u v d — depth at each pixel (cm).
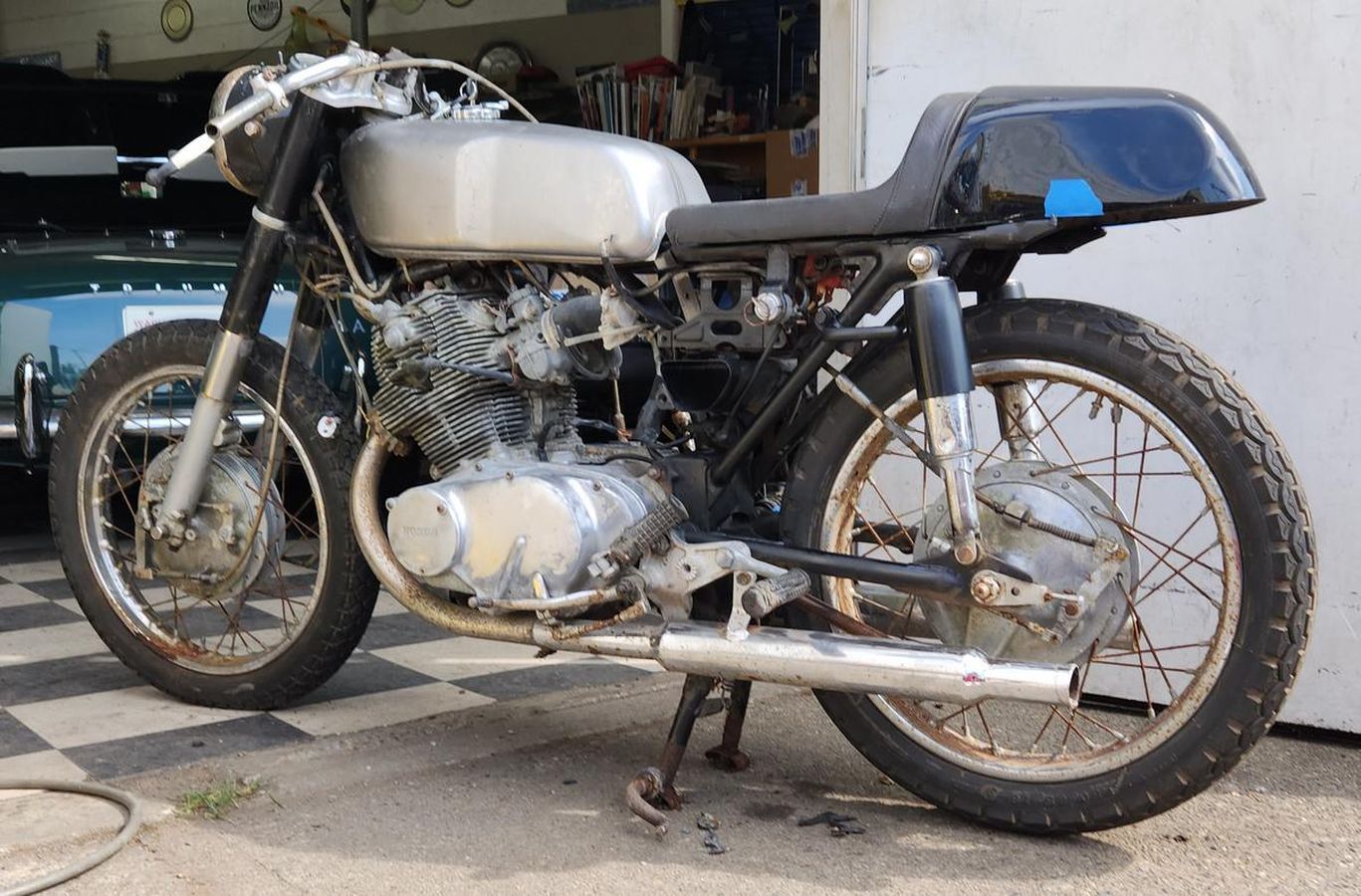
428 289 250
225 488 279
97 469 292
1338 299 268
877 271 219
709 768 256
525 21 788
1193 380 210
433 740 268
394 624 356
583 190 229
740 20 664
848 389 228
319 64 249
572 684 304
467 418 242
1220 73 276
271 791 241
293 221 263
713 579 224
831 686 216
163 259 412
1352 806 240
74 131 476
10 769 248
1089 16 288
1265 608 205
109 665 316
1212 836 227
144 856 215
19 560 429
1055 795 219
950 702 211
